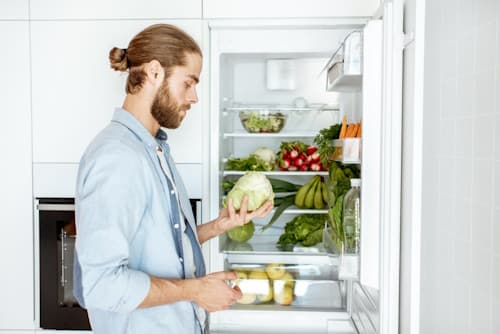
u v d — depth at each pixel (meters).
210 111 2.01
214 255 2.04
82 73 1.98
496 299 0.97
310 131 2.35
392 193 1.35
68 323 2.00
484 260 1.02
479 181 1.05
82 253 1.02
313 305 2.17
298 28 1.99
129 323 1.16
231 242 2.30
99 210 1.03
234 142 2.43
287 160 2.19
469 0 1.08
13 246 2.01
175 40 1.16
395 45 1.33
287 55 2.15
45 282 1.99
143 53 1.16
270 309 2.12
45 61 1.98
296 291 2.18
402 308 1.37
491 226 0.99
